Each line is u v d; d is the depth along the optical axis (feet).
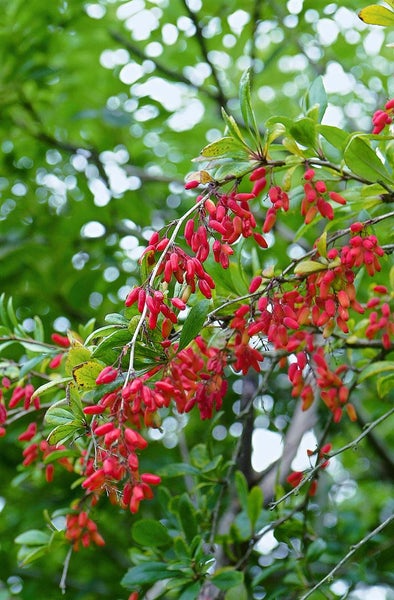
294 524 11.51
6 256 16.83
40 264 16.98
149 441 16.26
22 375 9.68
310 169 8.38
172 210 18.47
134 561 11.27
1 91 16.33
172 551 10.83
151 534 10.42
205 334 9.37
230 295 9.37
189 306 9.34
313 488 10.59
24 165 18.33
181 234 14.28
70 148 17.25
